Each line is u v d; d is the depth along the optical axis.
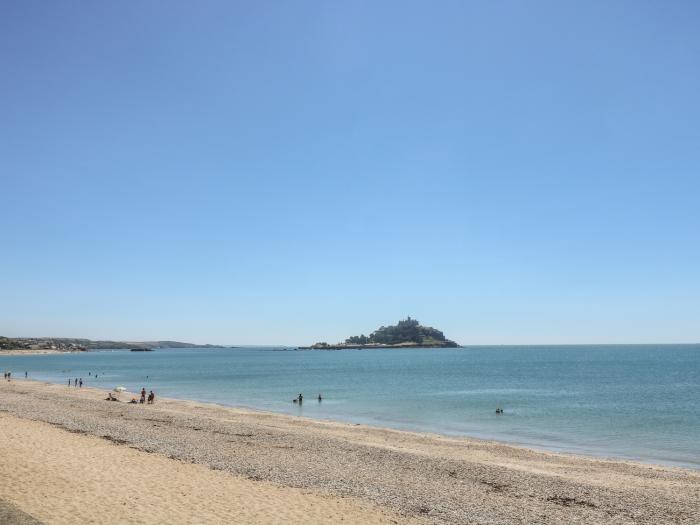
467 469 27.92
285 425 47.03
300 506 19.05
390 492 22.08
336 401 74.75
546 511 20.47
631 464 33.00
